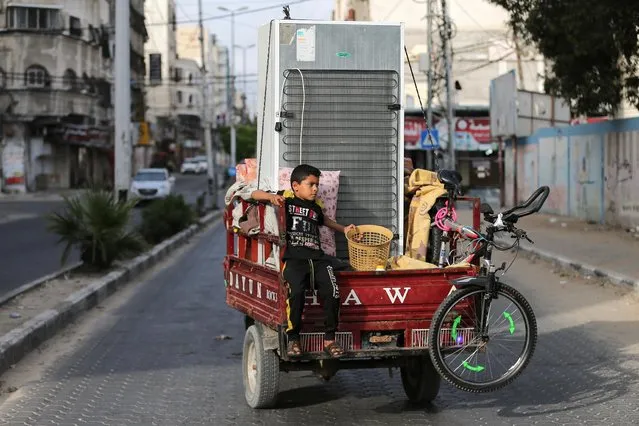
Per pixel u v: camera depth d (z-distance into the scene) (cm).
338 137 740
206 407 704
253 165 860
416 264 667
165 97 10644
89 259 1555
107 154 6712
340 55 738
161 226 2386
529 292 1353
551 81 2048
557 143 2850
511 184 3538
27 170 5309
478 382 624
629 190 2209
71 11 5425
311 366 674
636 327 1042
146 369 855
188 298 1352
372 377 810
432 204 714
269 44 755
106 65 6209
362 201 743
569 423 640
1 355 839
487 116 4816
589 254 1705
